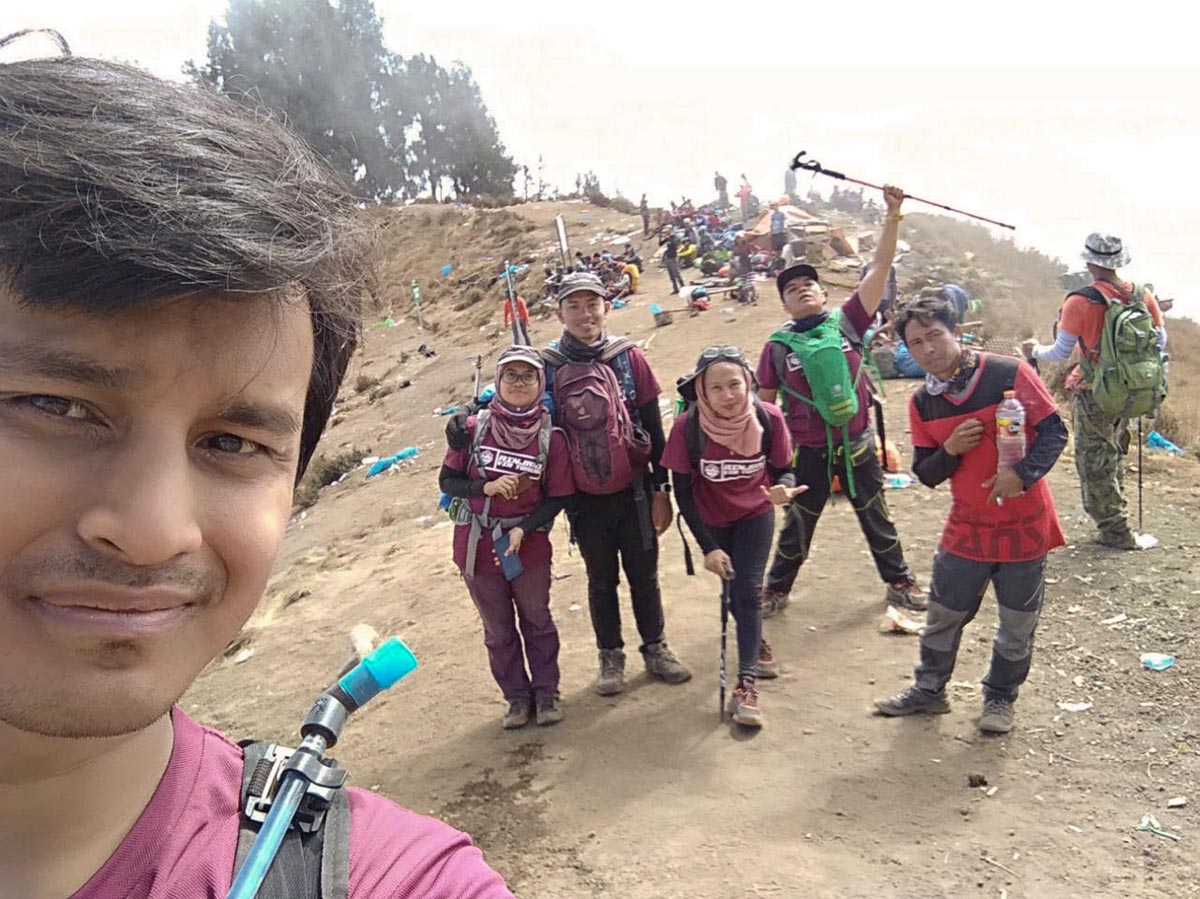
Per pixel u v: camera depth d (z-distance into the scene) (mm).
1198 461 8133
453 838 870
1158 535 6117
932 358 3807
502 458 4285
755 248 22047
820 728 4301
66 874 750
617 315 19547
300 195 698
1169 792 3602
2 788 714
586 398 4332
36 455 606
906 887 3221
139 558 619
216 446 698
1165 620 4941
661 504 4648
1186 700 4195
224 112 712
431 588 7066
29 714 620
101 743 731
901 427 8781
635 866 3482
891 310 11461
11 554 609
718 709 4559
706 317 16281
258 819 816
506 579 4473
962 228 31891
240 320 654
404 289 37219
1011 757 3947
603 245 32250
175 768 818
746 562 4379
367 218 853
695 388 4211
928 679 4301
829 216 29703
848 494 5254
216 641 708
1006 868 3273
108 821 767
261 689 6168
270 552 723
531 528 4344
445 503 4535
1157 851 3285
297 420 745
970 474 3910
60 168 579
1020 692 4457
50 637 617
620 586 6199
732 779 3975
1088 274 6285
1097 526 6211
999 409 3701
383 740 4809
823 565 6211
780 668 4918
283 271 650
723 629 4465
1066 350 5836
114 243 576
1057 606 5305
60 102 617
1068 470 7500
